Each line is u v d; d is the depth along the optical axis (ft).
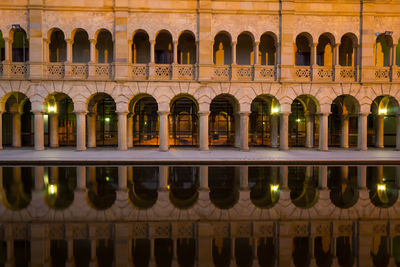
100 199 24.22
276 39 62.69
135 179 32.68
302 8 62.23
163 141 61.77
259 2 61.82
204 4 60.95
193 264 13.76
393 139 79.82
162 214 20.68
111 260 14.01
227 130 77.10
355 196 25.73
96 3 60.39
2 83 60.54
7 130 76.79
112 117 76.07
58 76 61.31
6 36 60.08
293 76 62.85
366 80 63.00
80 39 70.38
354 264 14.06
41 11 59.93
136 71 62.13
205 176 34.76
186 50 71.10
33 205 22.40
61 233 17.29
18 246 15.51
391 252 15.35
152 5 60.85
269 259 14.44
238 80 61.93
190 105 76.02
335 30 62.80
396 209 22.09
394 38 63.31
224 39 71.15
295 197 25.31
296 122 78.18
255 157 50.06
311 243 16.39
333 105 79.20
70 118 75.72
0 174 35.42
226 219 19.88
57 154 53.47
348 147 76.95
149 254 14.76
